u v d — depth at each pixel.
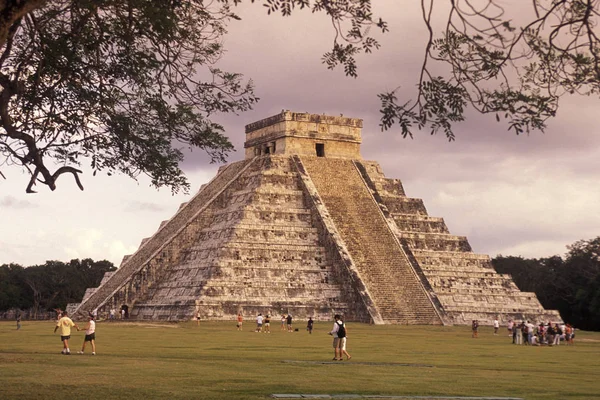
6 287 171.88
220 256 105.31
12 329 85.25
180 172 28.81
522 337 74.25
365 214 116.94
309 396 26.33
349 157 125.81
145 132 27.98
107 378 30.12
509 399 27.39
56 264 190.12
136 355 44.31
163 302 108.56
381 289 106.38
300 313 104.38
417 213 127.88
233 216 114.00
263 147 127.94
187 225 117.81
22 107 26.64
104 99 26.97
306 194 117.56
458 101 20.34
